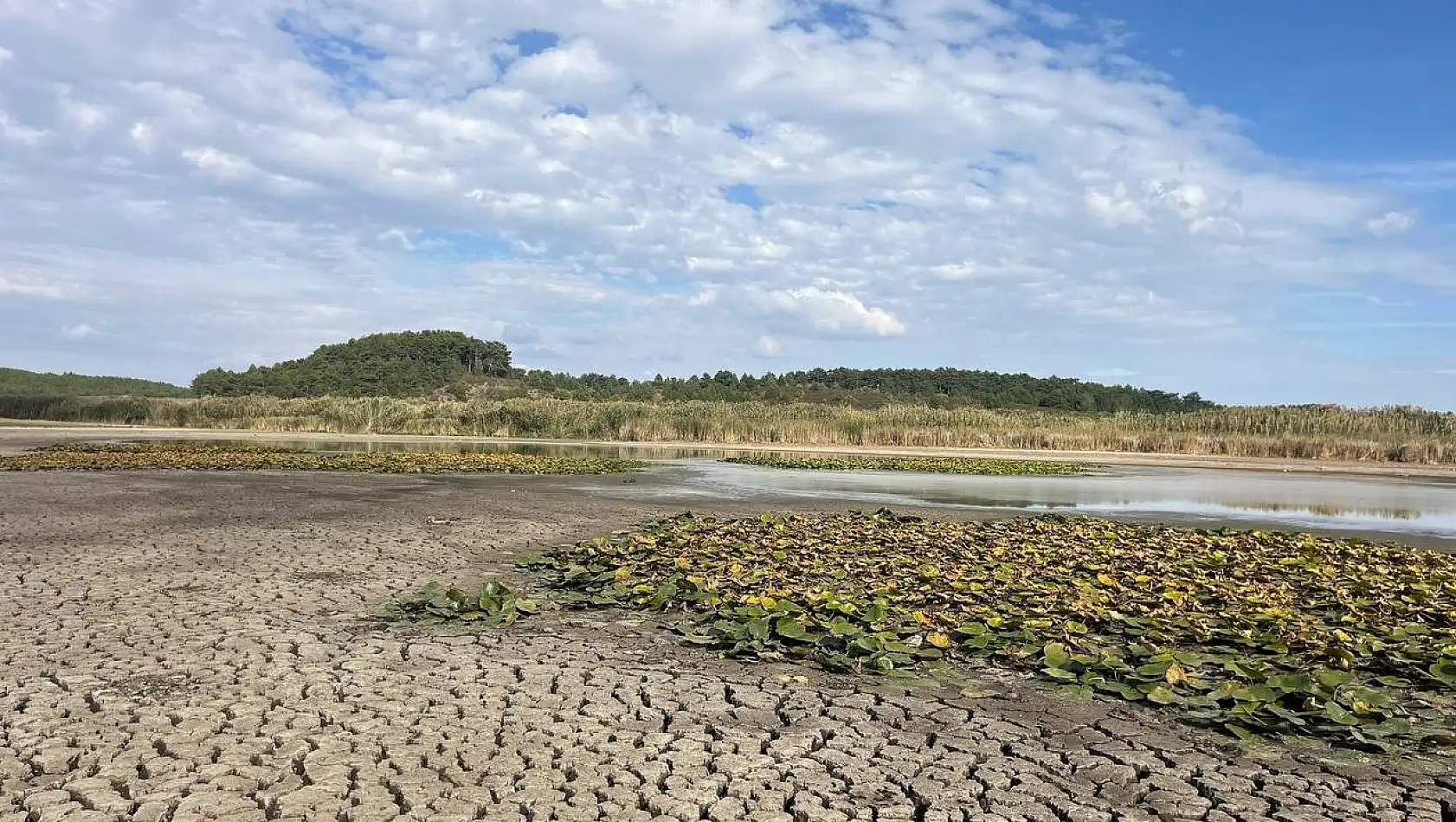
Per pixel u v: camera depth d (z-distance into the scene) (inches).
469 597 354.0
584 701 247.0
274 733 217.8
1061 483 1024.9
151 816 175.5
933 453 1587.1
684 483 927.0
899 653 293.1
